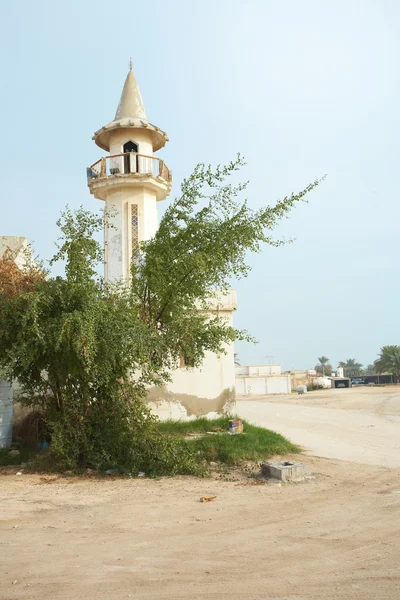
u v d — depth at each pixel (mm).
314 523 7570
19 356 11438
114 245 22344
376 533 7039
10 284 12469
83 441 12023
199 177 13383
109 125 23016
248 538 6836
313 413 28828
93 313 11336
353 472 11648
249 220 13336
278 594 4953
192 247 13297
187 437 15883
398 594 4938
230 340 14242
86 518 7949
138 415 12312
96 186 22797
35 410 15219
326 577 5402
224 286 13750
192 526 7457
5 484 10617
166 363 14039
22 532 7164
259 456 12883
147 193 22875
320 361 136750
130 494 9695
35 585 5184
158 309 13859
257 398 50469
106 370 11539
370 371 159250
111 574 5496
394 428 21484
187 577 5410
